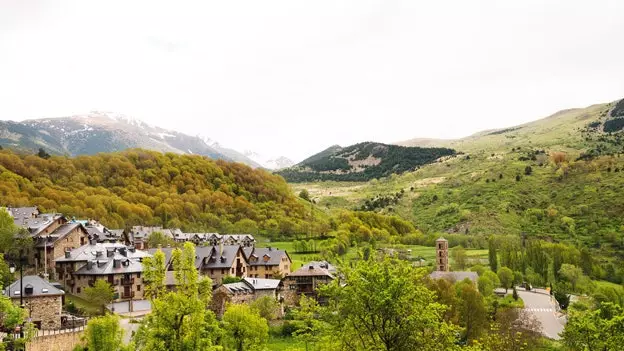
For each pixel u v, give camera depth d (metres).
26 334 67.06
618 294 156.75
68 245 136.25
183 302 44.16
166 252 142.00
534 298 165.00
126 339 82.94
